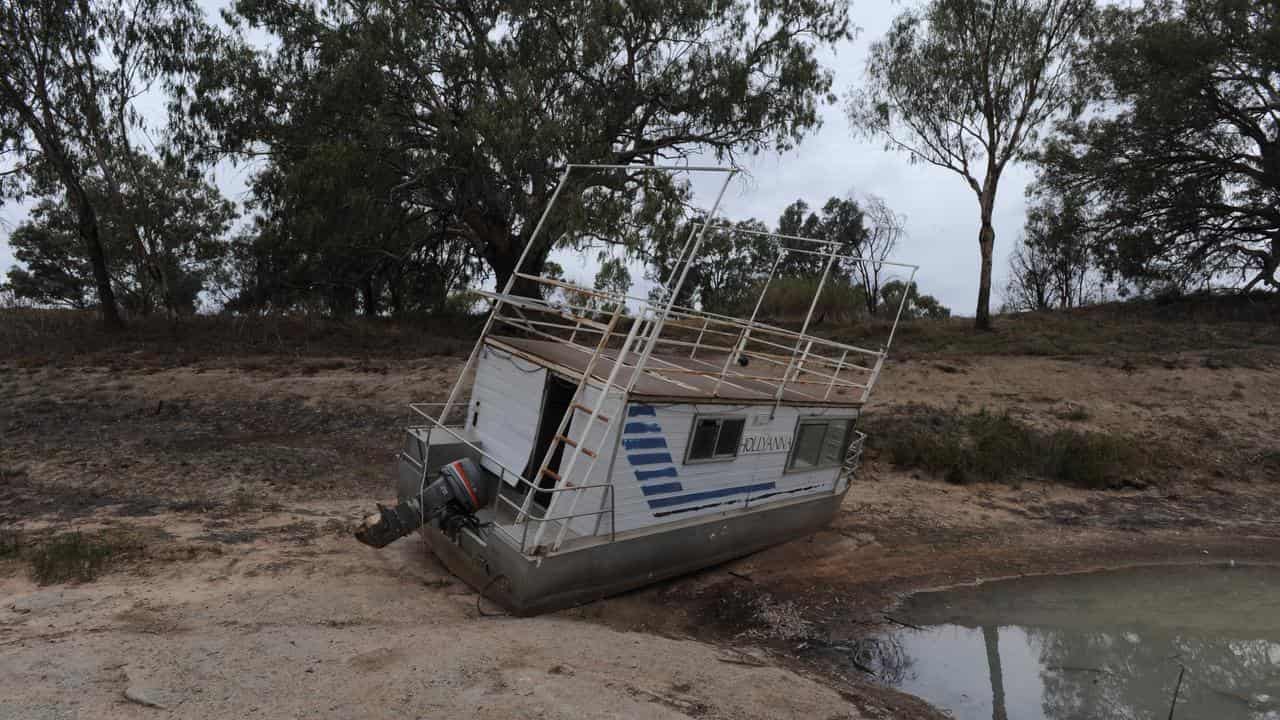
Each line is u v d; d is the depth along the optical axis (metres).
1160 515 13.17
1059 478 15.19
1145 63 31.06
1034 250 49.06
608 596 8.28
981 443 15.70
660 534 8.43
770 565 10.11
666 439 8.38
